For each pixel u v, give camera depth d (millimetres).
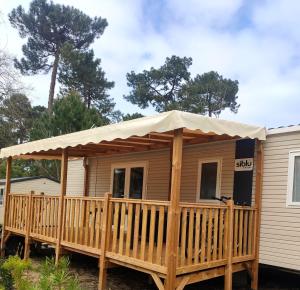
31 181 17516
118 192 11188
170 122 5734
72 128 18047
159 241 5906
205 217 6258
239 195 7727
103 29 31625
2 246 10742
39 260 9711
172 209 5707
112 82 30219
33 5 30625
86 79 28453
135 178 10641
